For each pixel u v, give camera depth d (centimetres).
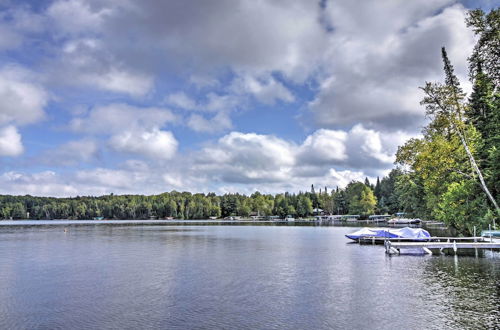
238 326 1698
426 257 3934
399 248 4350
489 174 4459
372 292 2316
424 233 5278
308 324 1717
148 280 2750
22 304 2088
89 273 3064
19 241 6519
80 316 1864
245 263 3612
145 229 11250
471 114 5462
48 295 2291
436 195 6469
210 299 2175
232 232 9475
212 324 1730
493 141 4619
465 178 5150
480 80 3612
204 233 9019
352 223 15150
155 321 1778
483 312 1858
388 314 1850
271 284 2583
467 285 2473
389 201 16700
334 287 2472
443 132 4150
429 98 3994
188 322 1759
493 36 3294
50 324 1747
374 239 6016
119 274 3012
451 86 3928
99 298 2211
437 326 1661
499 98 3956
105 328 1689
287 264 3528
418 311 1892
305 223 16338
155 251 4784
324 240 6631
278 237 7488
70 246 5531
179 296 2248
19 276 2942
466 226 5428
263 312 1908
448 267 3225
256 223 17262
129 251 4791
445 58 4131
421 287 2436
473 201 4866
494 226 4638
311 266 3388
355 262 3625
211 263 3622
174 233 9019
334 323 1725
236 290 2403
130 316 1859
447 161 4153
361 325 1692
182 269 3250
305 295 2255
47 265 3531
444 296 2183
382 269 3175
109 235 8231
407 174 8156
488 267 3198
